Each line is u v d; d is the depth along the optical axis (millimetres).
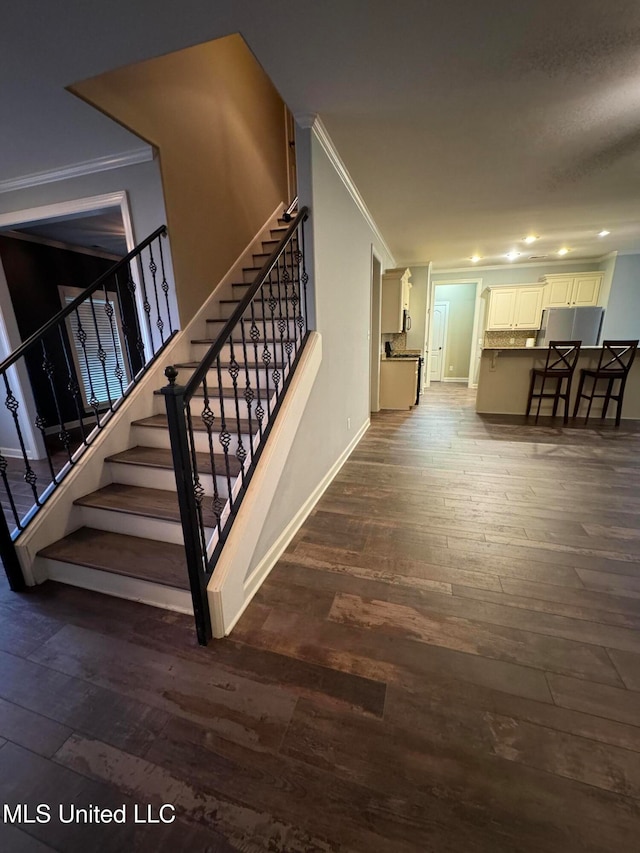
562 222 4285
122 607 1756
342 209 2912
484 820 960
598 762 1082
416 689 1318
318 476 2779
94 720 1241
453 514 2547
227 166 3455
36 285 4383
